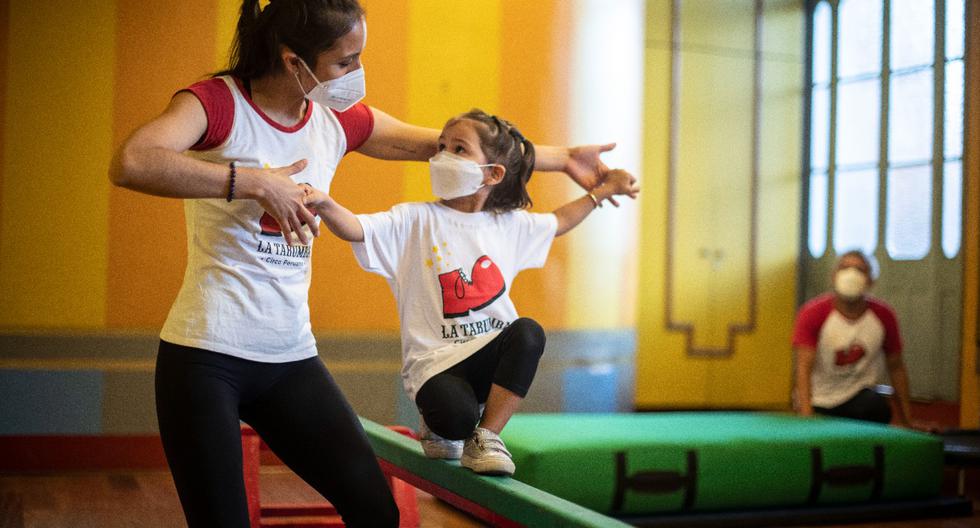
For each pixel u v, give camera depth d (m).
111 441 4.58
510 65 5.17
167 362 1.82
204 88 1.79
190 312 1.82
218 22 4.69
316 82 1.84
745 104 6.77
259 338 1.86
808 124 6.81
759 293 6.82
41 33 4.50
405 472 2.52
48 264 4.51
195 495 1.79
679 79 6.61
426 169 4.99
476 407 2.10
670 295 6.60
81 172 4.55
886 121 6.07
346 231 2.13
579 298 5.30
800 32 6.86
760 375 6.83
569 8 5.29
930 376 5.67
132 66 4.60
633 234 5.47
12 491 4.11
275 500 4.05
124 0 4.59
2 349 4.45
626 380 5.41
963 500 3.99
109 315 4.58
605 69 5.36
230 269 1.82
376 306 4.94
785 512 3.69
